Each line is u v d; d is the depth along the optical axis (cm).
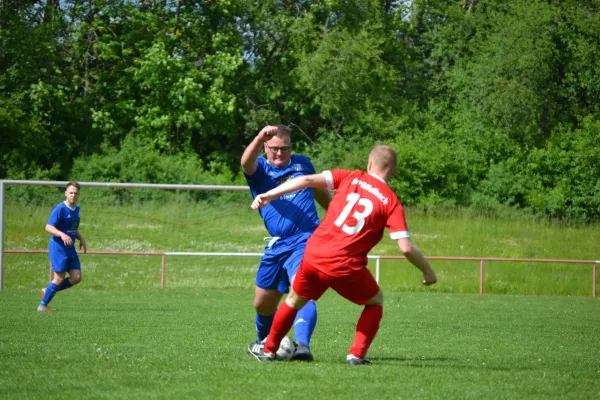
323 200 1320
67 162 6588
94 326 1878
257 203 1093
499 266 4678
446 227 5453
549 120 7244
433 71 7950
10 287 3706
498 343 1714
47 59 6594
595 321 2464
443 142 6981
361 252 1075
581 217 6700
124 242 4528
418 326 2128
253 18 6956
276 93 6931
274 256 1218
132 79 6700
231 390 919
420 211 5684
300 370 1070
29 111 6444
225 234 4681
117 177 6112
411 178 6675
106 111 6650
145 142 6444
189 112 6438
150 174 6119
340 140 6756
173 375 1023
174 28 6850
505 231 5500
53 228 2327
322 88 6694
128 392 907
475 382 1023
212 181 6231
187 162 6353
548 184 6950
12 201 4434
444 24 7894
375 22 7325
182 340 1580
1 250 3438
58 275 2355
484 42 7438
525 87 6806
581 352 1567
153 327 1886
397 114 7119
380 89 7025
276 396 883
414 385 975
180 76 6519
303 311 1211
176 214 4662
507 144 6975
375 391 923
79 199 4569
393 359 1320
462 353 1471
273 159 1255
